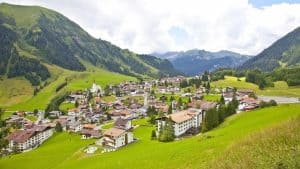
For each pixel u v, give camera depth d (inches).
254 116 4281.5
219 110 4926.2
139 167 2608.3
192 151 2477.9
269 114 3929.6
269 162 1203.9
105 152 4658.0
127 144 5359.3
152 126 7283.5
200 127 5871.1
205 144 2605.8
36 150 6353.3
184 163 2162.9
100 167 3248.0
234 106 5482.3
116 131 5349.4
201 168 1659.7
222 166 1421.0
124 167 2847.0
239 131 2972.4
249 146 1541.6
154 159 2706.7
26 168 4995.1
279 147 1357.0
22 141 7431.1
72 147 6063.0
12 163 5369.1
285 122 1694.1
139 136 6141.7
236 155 1475.1
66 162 4643.2
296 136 1445.6
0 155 6963.6
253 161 1285.7
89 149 5255.9
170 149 2999.5
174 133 5216.5
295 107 4072.3
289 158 1163.9
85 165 3737.7
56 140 7815.0
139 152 3567.9
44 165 4980.3
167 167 2255.2
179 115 6033.5
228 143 2257.6
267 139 1519.4
